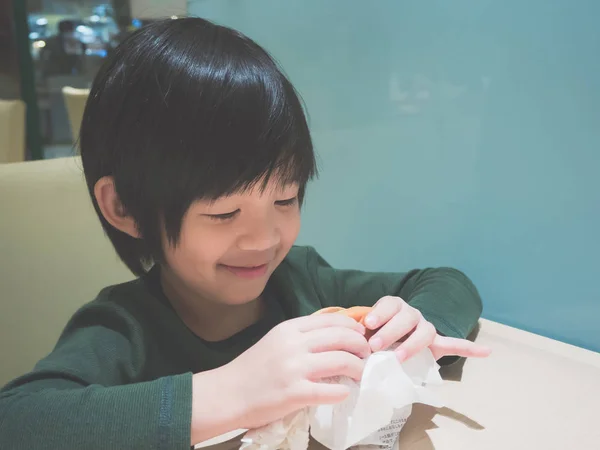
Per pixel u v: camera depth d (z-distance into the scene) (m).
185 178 0.46
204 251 0.49
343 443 0.41
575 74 0.62
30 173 0.82
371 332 0.49
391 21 0.80
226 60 0.47
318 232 1.02
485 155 0.73
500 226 0.73
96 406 0.40
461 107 0.74
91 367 0.49
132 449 0.38
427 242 0.83
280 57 1.02
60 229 0.83
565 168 0.65
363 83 0.87
